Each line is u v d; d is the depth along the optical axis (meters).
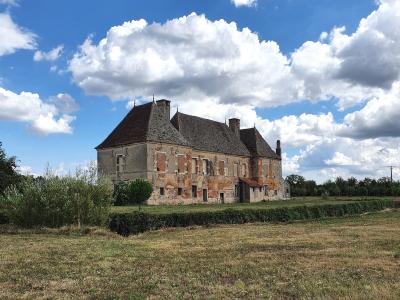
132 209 37.31
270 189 74.69
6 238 19.22
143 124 53.91
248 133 75.44
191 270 11.73
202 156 61.38
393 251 14.59
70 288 9.82
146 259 13.57
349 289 9.26
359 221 29.05
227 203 62.06
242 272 11.34
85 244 17.11
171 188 54.41
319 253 14.34
